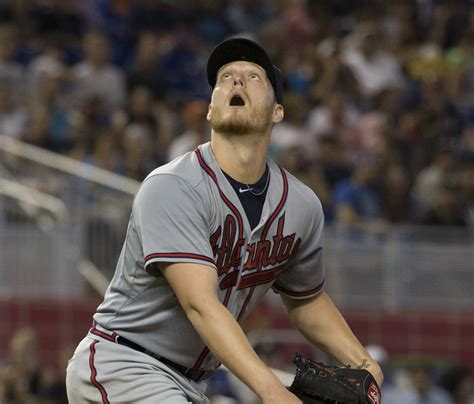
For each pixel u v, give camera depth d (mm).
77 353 14664
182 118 45344
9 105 44094
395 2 56938
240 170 14242
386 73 51250
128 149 41344
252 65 14469
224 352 13039
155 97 47875
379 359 35938
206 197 13930
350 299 39625
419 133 47594
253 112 14164
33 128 42531
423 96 50438
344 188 41469
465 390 36156
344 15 56438
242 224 14203
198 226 13766
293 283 15523
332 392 13586
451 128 48656
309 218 14922
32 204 38562
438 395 35906
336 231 39719
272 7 56719
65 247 38062
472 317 39781
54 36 51750
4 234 38219
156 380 14195
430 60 53312
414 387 35688
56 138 42906
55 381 34094
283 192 14633
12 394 32969
